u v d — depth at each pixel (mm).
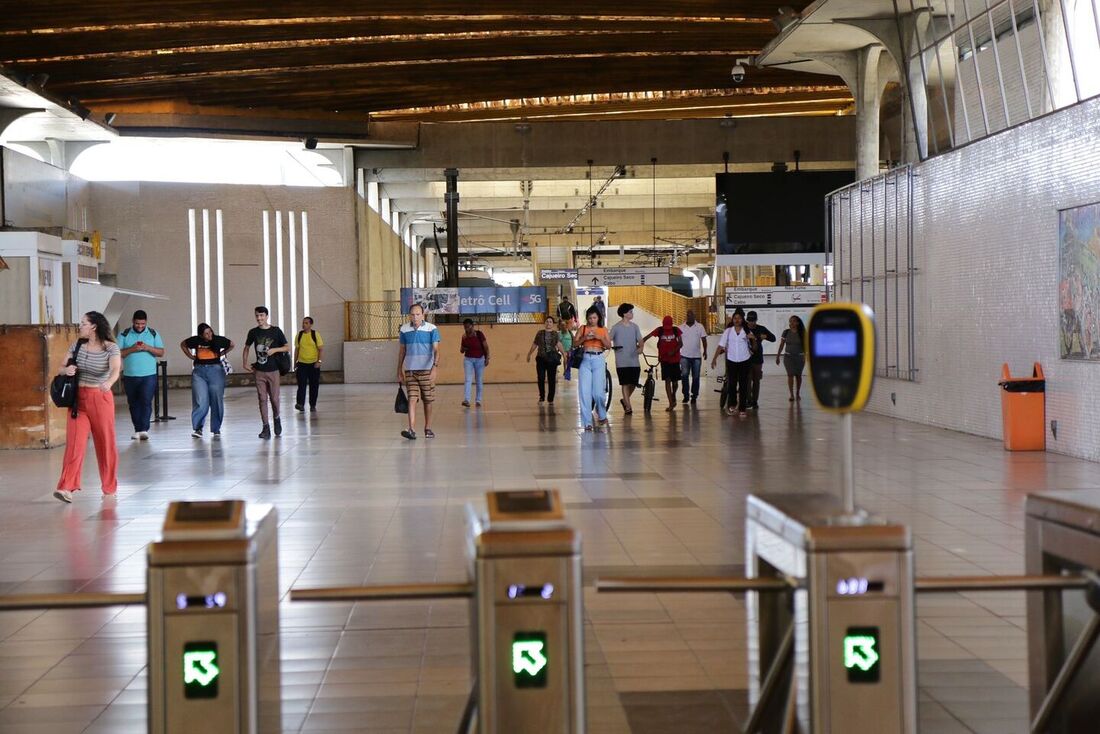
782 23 24078
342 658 5816
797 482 12023
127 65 26859
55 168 32281
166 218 36281
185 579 3227
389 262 49469
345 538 9102
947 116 18672
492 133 38750
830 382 3359
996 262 15883
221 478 13000
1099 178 12945
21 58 25062
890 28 22172
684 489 11578
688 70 32406
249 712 3242
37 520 10227
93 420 11508
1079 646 3711
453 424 19969
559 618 3250
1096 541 3582
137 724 4934
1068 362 13875
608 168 40906
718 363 35781
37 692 5375
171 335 36375
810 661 3178
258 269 37406
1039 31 15023
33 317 22516
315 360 23281
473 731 3443
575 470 13258
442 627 6391
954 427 17578
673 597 6961
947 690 5168
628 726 4727
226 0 22094
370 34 25547
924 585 3414
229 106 34000
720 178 35781
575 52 28875
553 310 43156
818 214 35844
